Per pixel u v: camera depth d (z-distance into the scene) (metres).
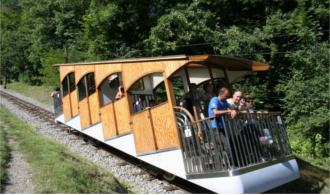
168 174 7.32
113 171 7.76
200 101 7.18
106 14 19.64
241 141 5.71
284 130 6.90
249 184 5.40
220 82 8.39
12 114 14.33
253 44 15.60
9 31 49.31
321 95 12.02
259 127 6.25
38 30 32.22
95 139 10.38
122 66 8.23
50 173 6.03
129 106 8.00
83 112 10.61
